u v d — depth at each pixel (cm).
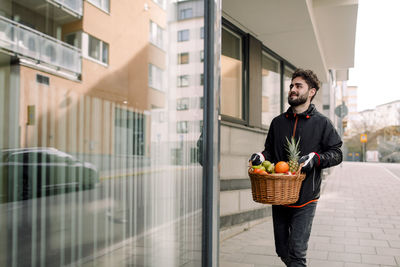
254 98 604
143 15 193
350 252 413
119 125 177
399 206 763
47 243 140
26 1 129
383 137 6475
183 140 229
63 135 145
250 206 570
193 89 237
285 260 261
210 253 239
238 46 579
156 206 209
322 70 900
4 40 122
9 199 125
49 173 140
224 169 500
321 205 775
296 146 242
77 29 151
